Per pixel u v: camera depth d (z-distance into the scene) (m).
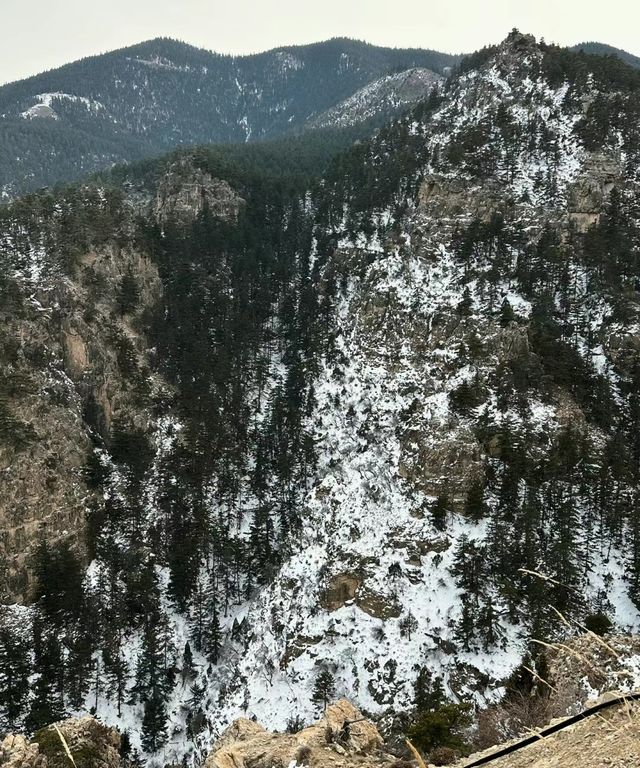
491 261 105.00
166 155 185.25
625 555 70.00
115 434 101.44
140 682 74.12
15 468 86.38
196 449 102.38
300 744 27.12
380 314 109.81
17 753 29.69
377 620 66.00
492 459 79.81
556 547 66.88
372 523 75.69
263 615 73.62
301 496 96.19
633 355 90.38
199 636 80.44
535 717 39.41
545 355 88.88
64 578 82.06
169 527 93.06
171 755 67.31
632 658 38.69
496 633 60.78
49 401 95.69
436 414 85.38
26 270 109.06
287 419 107.38
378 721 56.81
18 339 97.50
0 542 83.06
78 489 91.94
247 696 63.81
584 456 77.69
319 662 64.06
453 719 42.75
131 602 83.88
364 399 99.12
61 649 75.56
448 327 96.88
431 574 68.94
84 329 105.88
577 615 61.50
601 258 101.19
